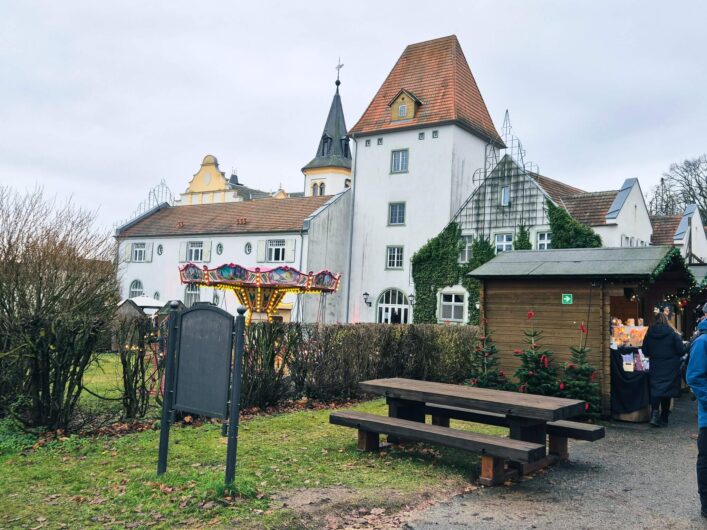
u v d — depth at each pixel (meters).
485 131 38.34
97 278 11.14
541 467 7.23
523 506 5.75
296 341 11.26
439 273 34.34
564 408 6.47
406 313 36.44
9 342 8.15
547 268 11.66
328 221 37.91
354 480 6.36
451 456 7.60
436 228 35.62
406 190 37.12
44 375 7.84
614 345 11.06
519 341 11.94
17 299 9.05
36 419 7.89
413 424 7.18
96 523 4.92
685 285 14.40
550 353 11.25
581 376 10.82
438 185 35.88
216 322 5.88
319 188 63.22
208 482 5.85
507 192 32.06
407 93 37.72
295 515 5.18
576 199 31.23
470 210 33.34
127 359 8.70
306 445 7.90
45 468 6.44
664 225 37.75
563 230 29.62
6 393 8.14
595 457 7.95
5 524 4.87
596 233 28.92
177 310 6.32
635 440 9.15
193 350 6.09
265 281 18.86
